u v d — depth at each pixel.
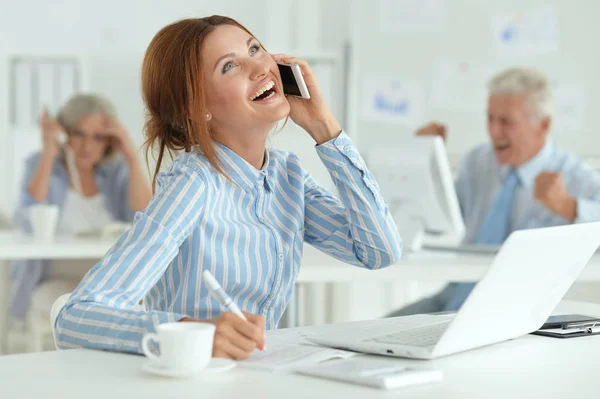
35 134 5.47
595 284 3.30
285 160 1.67
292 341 1.35
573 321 1.49
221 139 1.56
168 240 1.37
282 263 1.56
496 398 1.00
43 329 3.62
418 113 5.27
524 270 1.26
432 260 2.77
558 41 5.03
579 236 1.35
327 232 1.69
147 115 1.62
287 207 1.62
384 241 1.63
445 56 5.21
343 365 1.13
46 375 1.10
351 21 5.52
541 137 3.59
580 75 5.00
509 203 3.60
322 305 3.66
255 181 1.55
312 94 1.62
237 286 1.50
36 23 6.04
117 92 6.07
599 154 4.95
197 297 1.47
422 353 1.20
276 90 1.54
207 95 1.51
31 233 3.97
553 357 1.26
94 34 6.05
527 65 5.09
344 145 1.63
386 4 5.28
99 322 1.25
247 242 1.51
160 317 1.22
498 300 1.26
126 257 1.33
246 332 1.17
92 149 4.32
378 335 1.34
